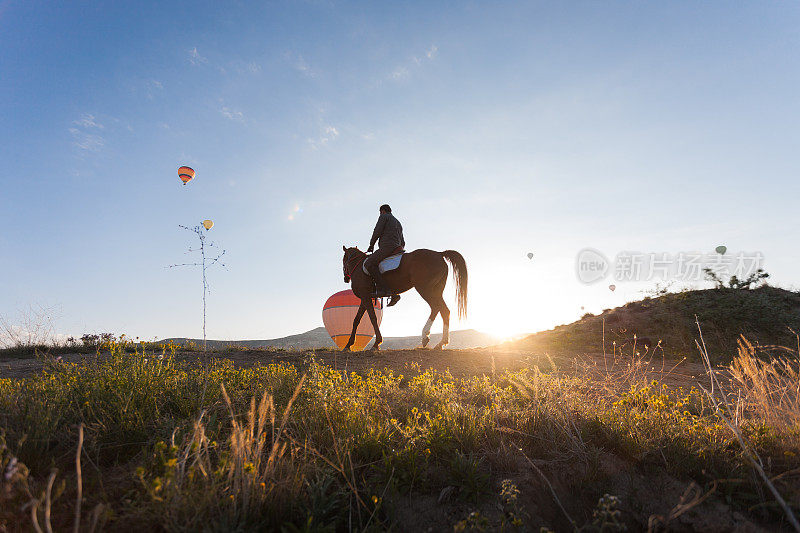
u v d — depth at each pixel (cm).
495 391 445
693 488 250
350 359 679
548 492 252
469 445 288
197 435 237
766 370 354
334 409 326
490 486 249
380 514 224
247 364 623
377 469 258
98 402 308
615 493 250
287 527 200
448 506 230
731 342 969
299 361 648
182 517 187
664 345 990
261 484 209
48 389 333
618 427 308
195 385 375
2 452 216
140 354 428
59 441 258
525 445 302
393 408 373
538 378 485
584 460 280
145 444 264
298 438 287
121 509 197
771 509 228
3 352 810
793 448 279
